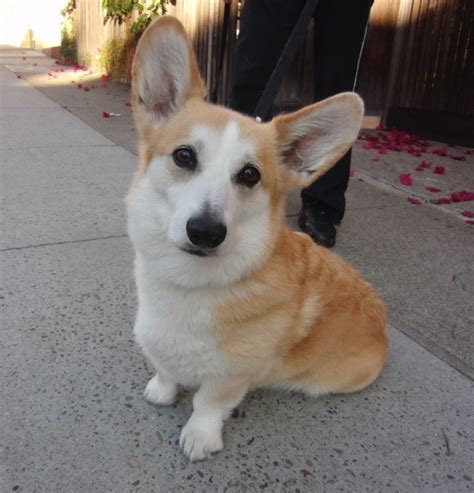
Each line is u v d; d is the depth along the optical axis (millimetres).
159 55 527
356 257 942
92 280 777
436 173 1483
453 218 1162
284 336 522
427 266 928
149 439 516
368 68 2045
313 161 547
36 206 1033
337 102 517
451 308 800
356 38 893
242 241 482
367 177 1420
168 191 482
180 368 513
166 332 498
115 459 487
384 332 633
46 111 1881
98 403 549
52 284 756
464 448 540
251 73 913
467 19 1941
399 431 556
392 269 908
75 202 1071
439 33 2029
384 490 484
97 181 1204
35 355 606
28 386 559
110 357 617
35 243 878
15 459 473
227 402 520
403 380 637
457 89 2023
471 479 503
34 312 686
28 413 524
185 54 530
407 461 518
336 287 586
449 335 731
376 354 600
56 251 857
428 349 698
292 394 607
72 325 667
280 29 875
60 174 1229
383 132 2045
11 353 605
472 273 914
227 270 479
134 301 733
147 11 2236
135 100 524
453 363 672
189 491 464
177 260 479
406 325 749
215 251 451
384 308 652
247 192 491
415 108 2102
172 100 546
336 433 548
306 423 560
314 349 564
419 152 1714
